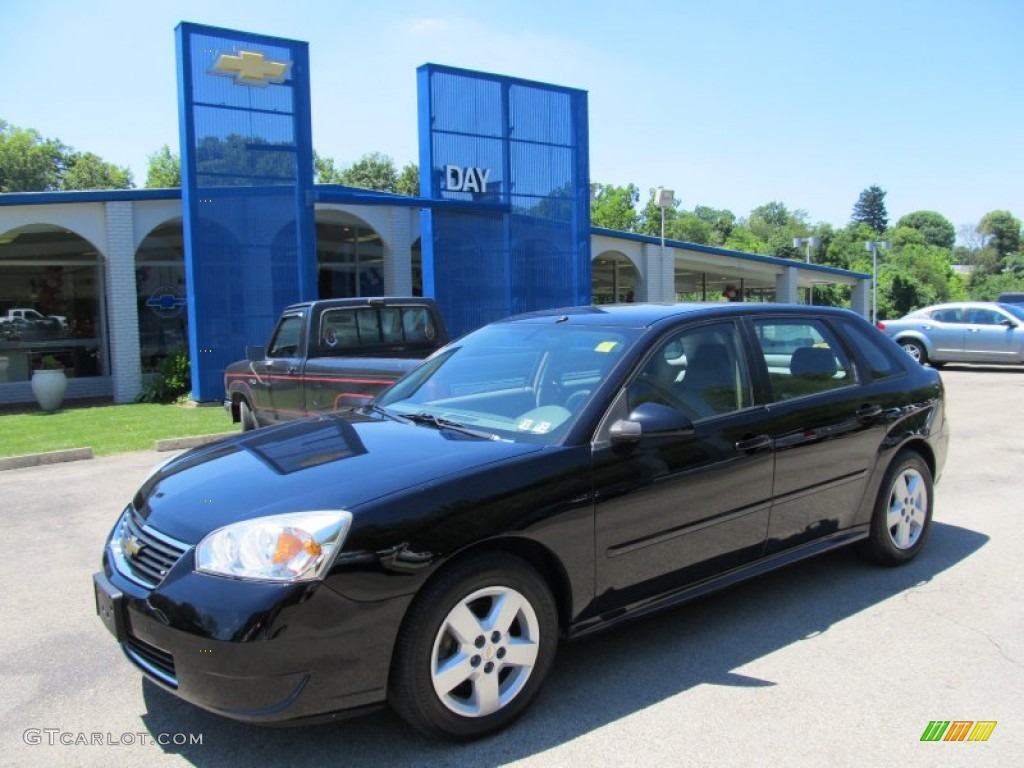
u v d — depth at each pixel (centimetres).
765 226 11975
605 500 340
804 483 425
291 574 271
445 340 920
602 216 6806
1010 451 880
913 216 14575
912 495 500
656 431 341
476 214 1767
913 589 459
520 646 314
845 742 302
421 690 288
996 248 13025
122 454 977
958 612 425
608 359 380
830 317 482
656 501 357
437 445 344
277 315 1542
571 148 1906
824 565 502
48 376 1466
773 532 413
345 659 276
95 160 6681
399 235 1955
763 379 421
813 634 399
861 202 14325
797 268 3091
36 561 545
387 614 282
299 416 834
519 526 312
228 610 268
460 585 297
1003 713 322
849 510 459
